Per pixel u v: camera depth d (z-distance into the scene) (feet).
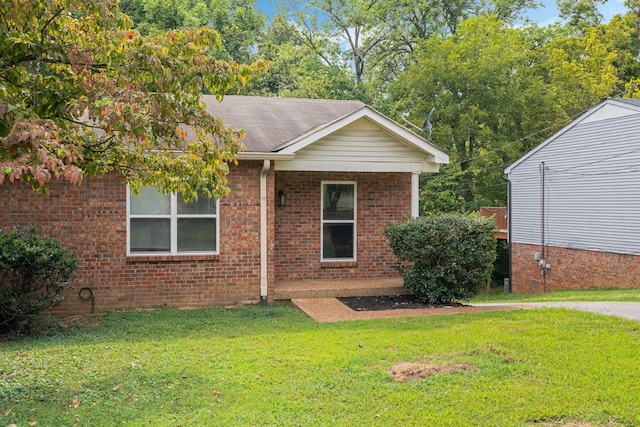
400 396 17.57
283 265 41.78
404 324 28.53
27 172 14.33
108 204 34.19
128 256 34.47
